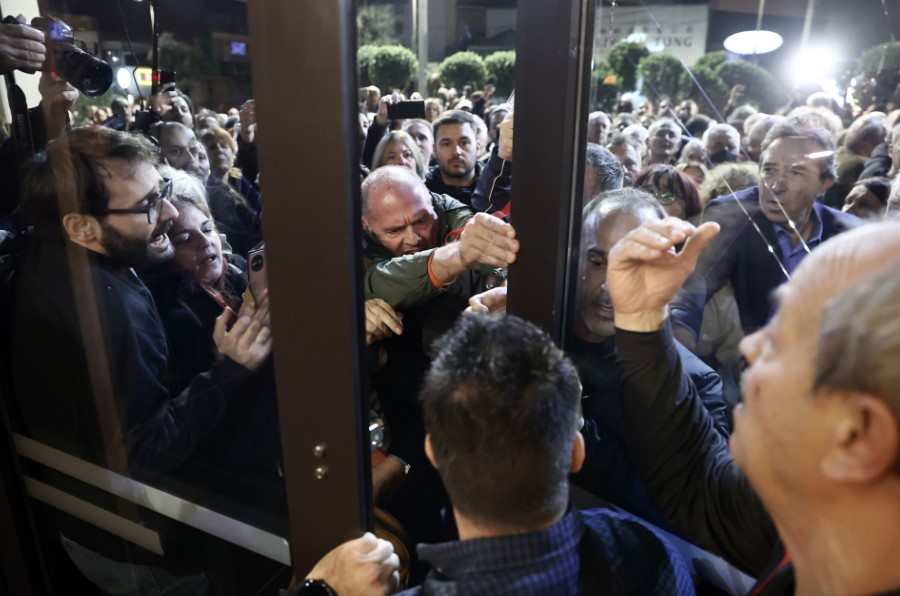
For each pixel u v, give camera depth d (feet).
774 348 1.50
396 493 4.42
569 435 1.92
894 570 1.32
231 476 3.25
